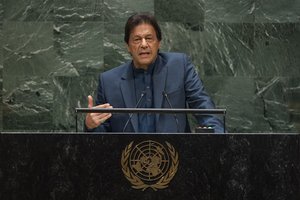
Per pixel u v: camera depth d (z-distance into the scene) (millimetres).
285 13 11766
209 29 11633
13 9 11352
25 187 4727
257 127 11711
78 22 11461
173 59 7070
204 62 11625
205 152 4754
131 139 4742
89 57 11477
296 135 4758
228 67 11664
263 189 4742
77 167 4730
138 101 6793
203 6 11625
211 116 6152
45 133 4754
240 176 4738
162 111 5109
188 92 6992
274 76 11742
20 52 11375
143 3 11523
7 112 11375
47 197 4719
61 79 11438
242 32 11688
